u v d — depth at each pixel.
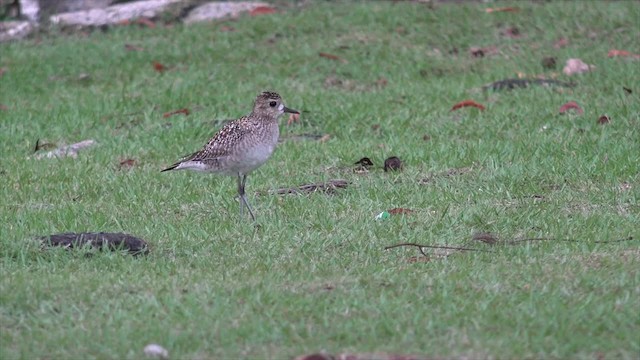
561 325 9.63
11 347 9.47
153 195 14.24
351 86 20.56
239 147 13.12
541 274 10.98
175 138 17.27
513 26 22.73
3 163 16.25
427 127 17.50
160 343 9.39
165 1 26.19
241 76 21.20
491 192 14.02
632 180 14.34
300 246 12.05
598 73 19.75
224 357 9.16
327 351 9.20
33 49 23.81
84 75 21.67
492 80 20.06
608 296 10.32
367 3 25.31
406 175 15.02
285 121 18.28
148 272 11.28
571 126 17.02
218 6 26.11
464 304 10.15
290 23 23.86
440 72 20.95
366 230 12.55
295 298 10.31
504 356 9.11
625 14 22.77
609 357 9.12
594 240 12.01
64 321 9.95
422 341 9.38
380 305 10.09
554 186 14.28
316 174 15.29
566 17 22.89
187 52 22.72
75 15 25.83
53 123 18.61
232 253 11.92
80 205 13.82
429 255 11.78
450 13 23.61
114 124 18.62
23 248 11.95
